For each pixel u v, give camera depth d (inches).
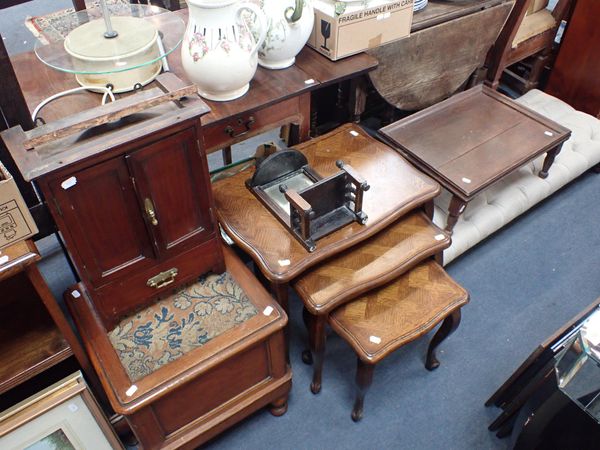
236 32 49.7
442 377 64.4
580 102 98.0
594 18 88.5
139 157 39.8
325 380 64.1
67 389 45.0
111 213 41.4
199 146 42.6
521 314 70.9
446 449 58.4
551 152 76.2
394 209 55.3
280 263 50.7
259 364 53.1
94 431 48.4
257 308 50.9
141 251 45.6
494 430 59.5
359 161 60.8
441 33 74.0
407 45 70.9
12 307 50.4
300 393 63.1
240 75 51.6
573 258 78.0
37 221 55.2
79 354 47.9
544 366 49.6
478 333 68.9
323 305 50.8
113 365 46.5
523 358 66.2
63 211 38.7
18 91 45.3
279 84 58.0
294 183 58.2
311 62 62.5
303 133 64.0
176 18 57.5
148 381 45.4
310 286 52.1
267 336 49.5
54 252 76.7
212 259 51.8
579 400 40.7
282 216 54.4
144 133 38.4
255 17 55.3
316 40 63.5
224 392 52.6
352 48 63.2
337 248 52.1
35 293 51.0
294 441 59.0
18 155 36.5
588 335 39.5
